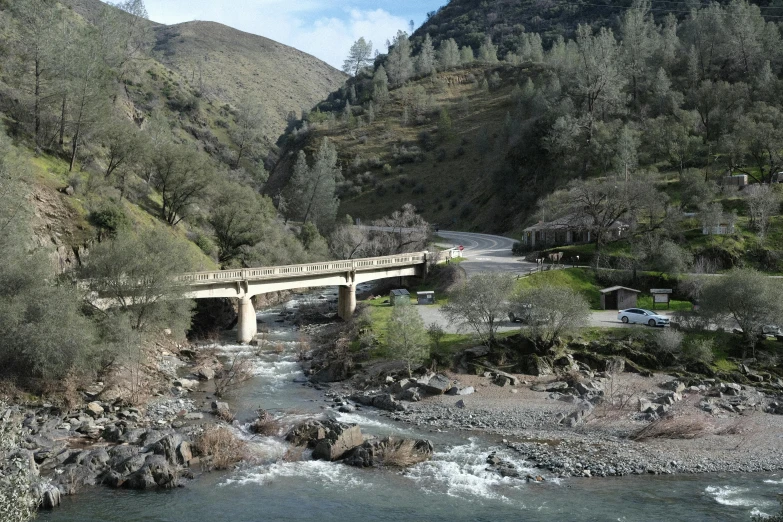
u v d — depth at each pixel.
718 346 62.47
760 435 44.19
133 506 33.69
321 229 151.75
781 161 112.38
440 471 38.28
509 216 163.88
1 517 20.58
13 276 49.94
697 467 38.91
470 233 160.88
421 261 97.75
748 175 117.88
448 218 191.12
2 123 83.69
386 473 38.16
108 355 52.47
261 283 76.56
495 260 104.50
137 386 52.88
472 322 61.81
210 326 78.69
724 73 173.38
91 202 81.81
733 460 40.00
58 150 91.19
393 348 56.44
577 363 60.50
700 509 33.22
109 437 42.19
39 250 55.88
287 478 37.44
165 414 47.97
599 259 92.50
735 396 52.81
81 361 49.41
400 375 57.22
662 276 85.06
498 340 62.38
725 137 122.06
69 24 126.62
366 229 128.75
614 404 50.75
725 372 58.19
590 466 38.94
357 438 42.22
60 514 32.62
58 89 88.69
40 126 90.75
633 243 95.06
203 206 105.00
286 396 54.41
